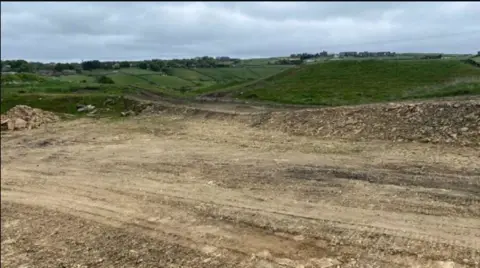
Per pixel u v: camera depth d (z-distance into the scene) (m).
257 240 9.02
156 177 14.45
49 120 30.67
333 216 9.56
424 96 23.33
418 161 12.91
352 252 8.03
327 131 18.45
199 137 21.17
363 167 12.94
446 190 10.25
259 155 16.17
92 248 9.95
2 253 10.45
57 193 14.27
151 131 24.16
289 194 11.24
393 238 8.27
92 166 17.17
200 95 37.28
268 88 35.66
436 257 7.46
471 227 8.30
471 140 14.09
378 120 17.67
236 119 24.41
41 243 10.69
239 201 11.19
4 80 59.06
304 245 8.55
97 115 31.88
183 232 9.91
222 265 8.30
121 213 11.65
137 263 8.92
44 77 70.00
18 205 13.70
